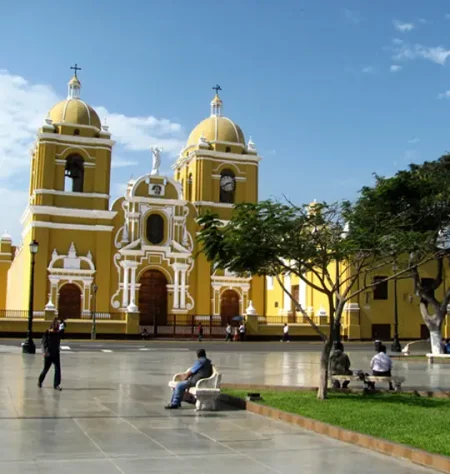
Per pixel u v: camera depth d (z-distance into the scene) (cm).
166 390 1752
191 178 5919
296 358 3188
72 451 989
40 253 5084
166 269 5441
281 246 1562
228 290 5606
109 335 4794
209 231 1608
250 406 1414
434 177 2975
